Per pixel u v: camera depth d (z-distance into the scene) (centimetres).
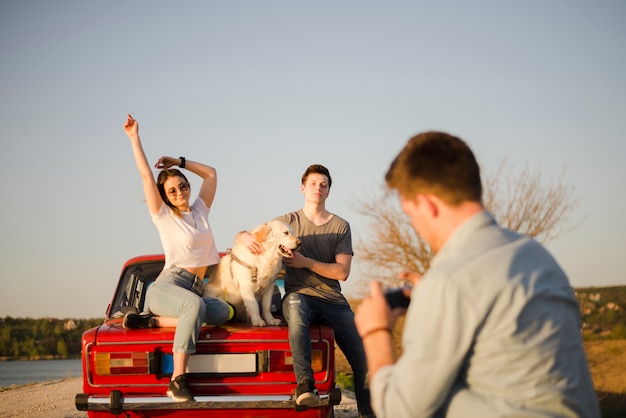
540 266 178
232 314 504
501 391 169
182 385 445
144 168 510
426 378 168
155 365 458
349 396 1098
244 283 527
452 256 178
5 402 1011
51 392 1189
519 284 170
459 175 184
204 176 576
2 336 2559
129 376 459
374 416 536
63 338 2566
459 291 169
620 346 1577
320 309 526
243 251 532
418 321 172
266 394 463
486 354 169
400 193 194
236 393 463
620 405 1343
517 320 168
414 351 171
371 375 186
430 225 191
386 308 191
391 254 1678
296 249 522
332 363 476
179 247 515
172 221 520
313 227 555
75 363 2486
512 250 177
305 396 444
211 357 464
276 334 469
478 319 167
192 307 456
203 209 555
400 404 170
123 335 461
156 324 480
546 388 168
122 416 456
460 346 167
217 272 548
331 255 552
